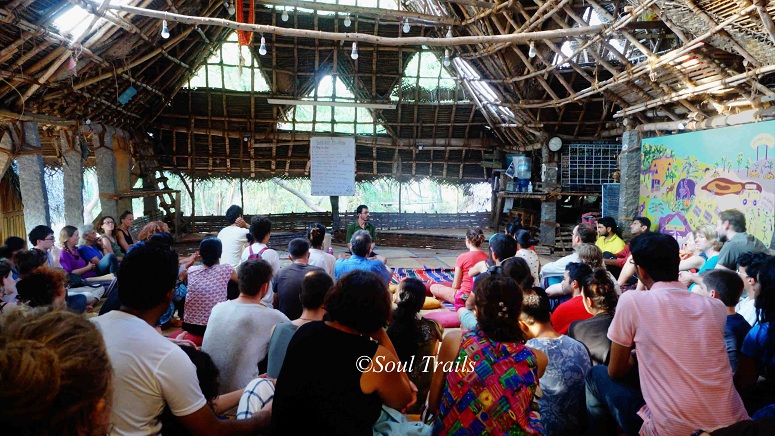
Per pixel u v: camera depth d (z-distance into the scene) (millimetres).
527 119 9320
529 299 2354
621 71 6645
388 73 9930
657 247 1959
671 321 1848
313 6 6449
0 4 4238
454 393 1694
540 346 2248
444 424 1710
